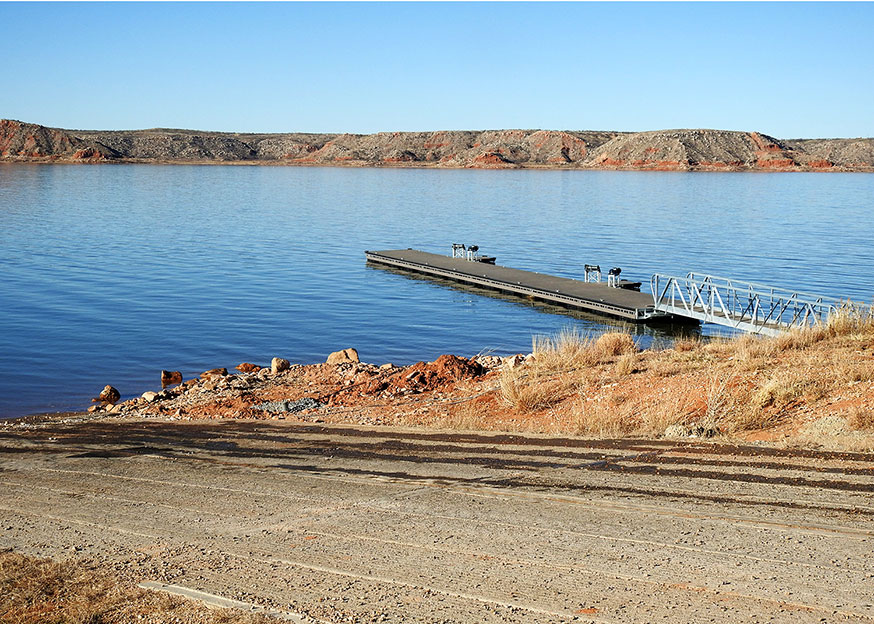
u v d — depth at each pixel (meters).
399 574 7.82
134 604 7.29
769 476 10.34
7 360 27.06
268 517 9.85
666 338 31.75
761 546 8.12
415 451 13.09
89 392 23.31
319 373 21.69
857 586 7.16
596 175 198.88
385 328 34.28
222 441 15.03
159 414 18.64
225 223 79.25
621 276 48.59
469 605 7.08
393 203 106.69
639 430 13.31
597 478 10.77
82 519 10.12
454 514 9.59
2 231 68.50
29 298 39.31
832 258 54.69
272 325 34.47
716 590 7.20
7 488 11.95
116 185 138.88
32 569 8.23
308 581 7.71
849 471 10.31
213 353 29.06
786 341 17.58
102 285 43.53
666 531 8.66
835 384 14.04
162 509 10.41
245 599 7.32
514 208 99.00
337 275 48.91
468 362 20.73
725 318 30.77
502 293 43.09
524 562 8.01
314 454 13.37
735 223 79.88
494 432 14.21
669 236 68.94
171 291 42.12
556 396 16.17
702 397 14.33
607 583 7.43
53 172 189.88
